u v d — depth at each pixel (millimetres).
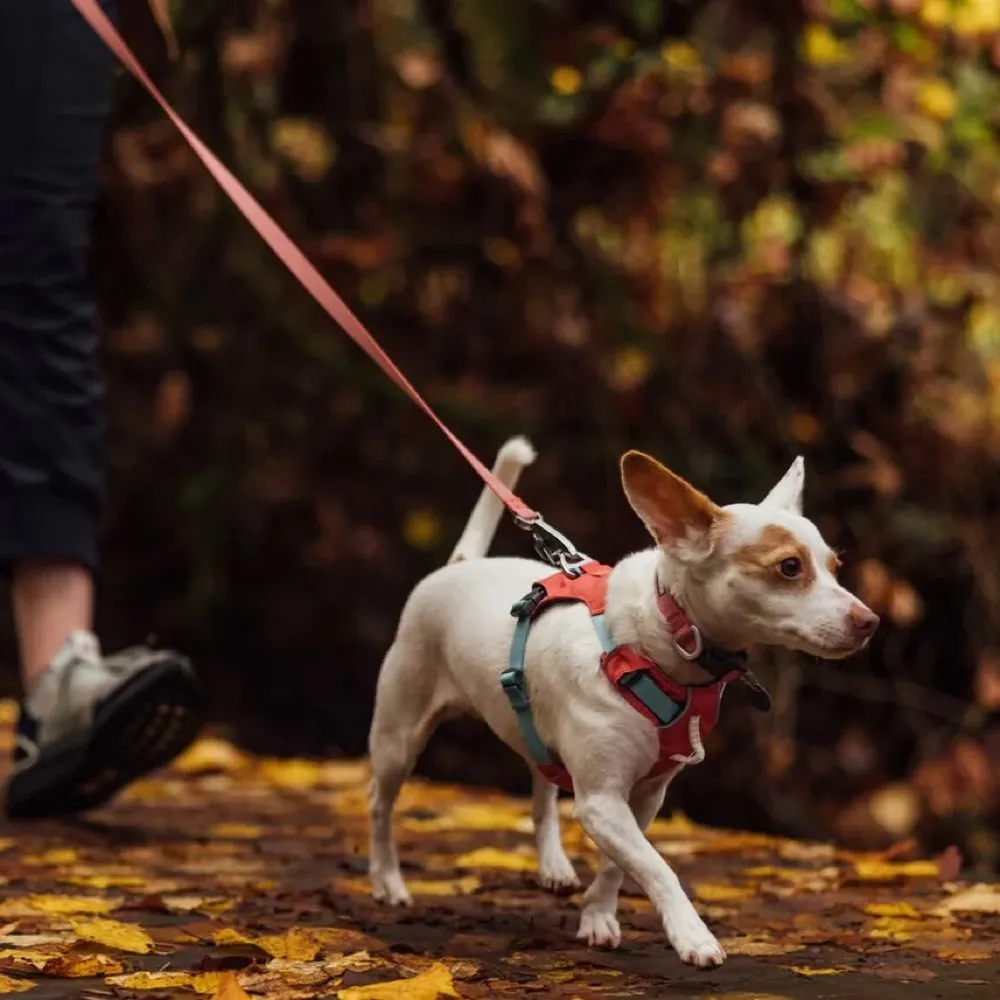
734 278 9945
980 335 10656
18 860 5246
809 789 10617
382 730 4586
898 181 10562
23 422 5688
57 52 5672
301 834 5938
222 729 10281
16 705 9688
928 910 4531
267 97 10320
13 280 5668
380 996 3404
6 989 3539
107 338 11023
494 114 10305
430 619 4434
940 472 10234
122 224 10594
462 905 4648
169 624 11758
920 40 9695
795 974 3770
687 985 3652
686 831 6160
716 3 9812
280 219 10438
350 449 10812
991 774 9984
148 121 10375
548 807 4875
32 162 5656
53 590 5797
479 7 10383
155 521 11492
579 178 9914
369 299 10445
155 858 5387
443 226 10273
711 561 3764
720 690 3859
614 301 10281
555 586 4039
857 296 10008
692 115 9555
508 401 10484
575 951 4020
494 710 4164
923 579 10781
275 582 11312
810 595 3701
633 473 3797
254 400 10922
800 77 9445
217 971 3660
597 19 9617
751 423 10305
